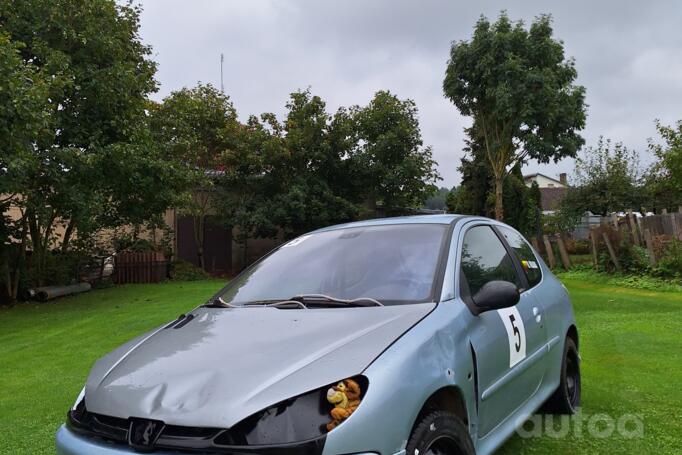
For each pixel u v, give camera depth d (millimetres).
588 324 9070
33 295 15227
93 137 13969
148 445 2311
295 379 2393
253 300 3613
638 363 6465
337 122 22094
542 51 17797
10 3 13094
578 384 5043
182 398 2412
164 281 19484
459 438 2746
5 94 10414
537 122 18016
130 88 14969
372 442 2301
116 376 2787
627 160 27156
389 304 3145
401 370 2523
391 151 22281
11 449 4512
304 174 21734
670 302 11508
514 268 4273
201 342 2922
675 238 14961
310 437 2219
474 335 3158
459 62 18766
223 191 21906
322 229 4359
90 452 2436
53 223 17125
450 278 3303
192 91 21641
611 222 16484
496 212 19625
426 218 3984
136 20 16703
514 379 3586
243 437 2230
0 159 11055
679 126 23656
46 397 5980
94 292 16562
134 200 16453
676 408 4895
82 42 13734
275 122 21844
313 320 2959
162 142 17469
